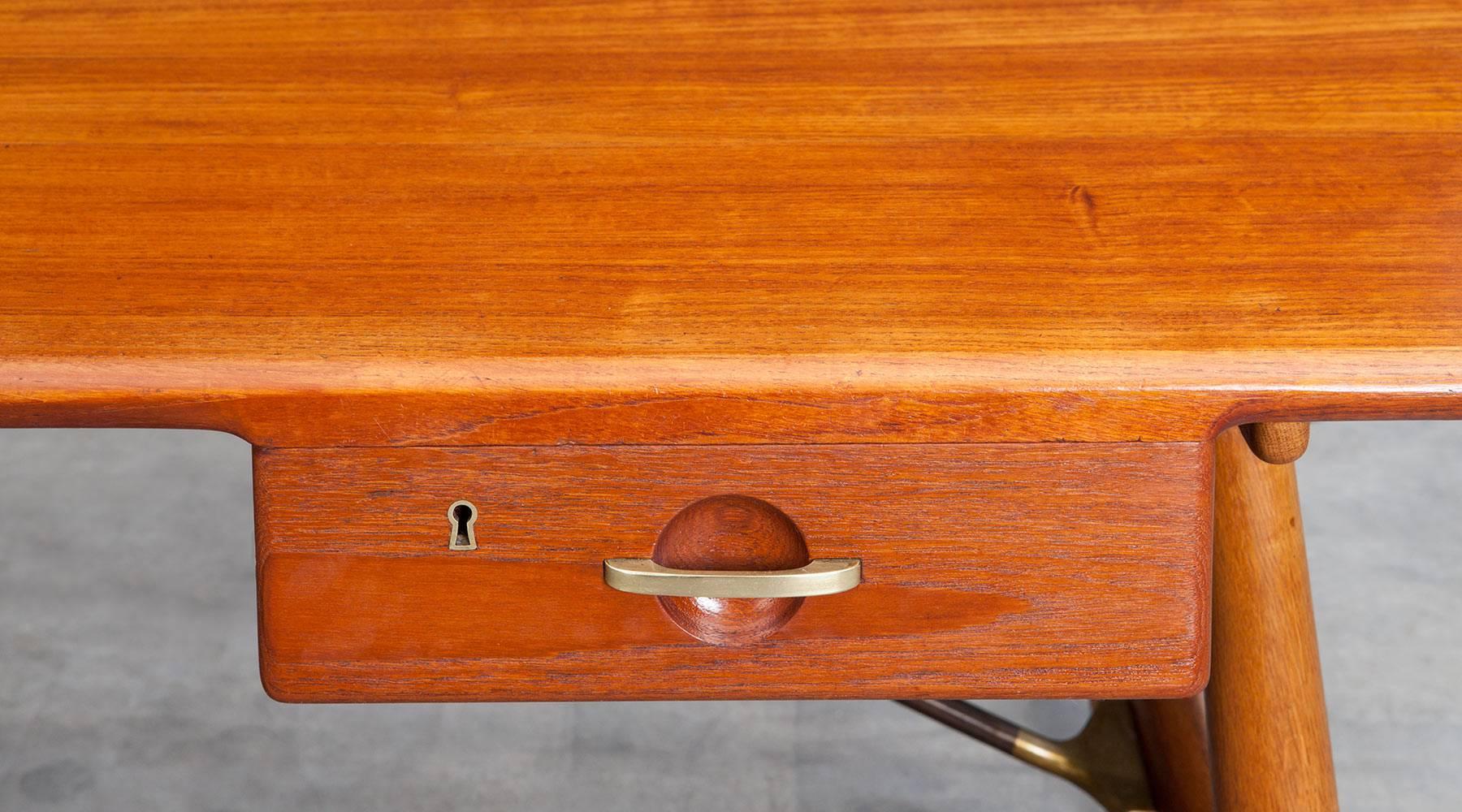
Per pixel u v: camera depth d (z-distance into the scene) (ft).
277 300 2.81
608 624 2.84
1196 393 2.69
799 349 2.71
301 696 2.88
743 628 2.86
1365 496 7.96
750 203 3.01
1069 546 2.78
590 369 2.71
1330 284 2.80
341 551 2.80
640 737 6.18
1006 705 6.53
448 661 2.86
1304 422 3.08
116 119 3.29
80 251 2.92
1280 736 3.71
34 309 2.80
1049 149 3.15
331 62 3.47
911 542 2.78
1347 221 2.93
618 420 2.72
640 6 3.63
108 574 7.23
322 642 2.85
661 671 2.87
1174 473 2.74
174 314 2.79
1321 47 3.43
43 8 3.65
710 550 2.84
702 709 6.36
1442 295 2.77
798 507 2.77
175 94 3.37
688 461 2.75
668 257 2.89
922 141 3.18
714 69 3.42
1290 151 3.12
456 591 2.82
